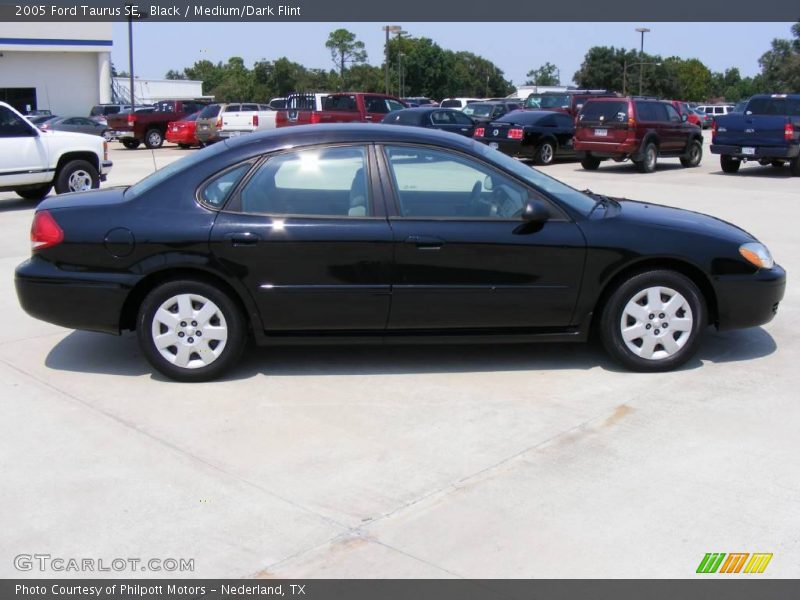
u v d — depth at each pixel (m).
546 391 5.19
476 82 112.31
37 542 3.54
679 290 5.39
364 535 3.58
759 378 5.40
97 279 5.22
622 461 4.23
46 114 41.34
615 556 3.41
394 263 5.21
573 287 5.34
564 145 21.95
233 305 5.27
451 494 3.92
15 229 11.09
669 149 20.08
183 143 29.70
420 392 5.18
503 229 5.26
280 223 5.18
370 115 23.98
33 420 4.77
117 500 3.87
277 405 4.98
